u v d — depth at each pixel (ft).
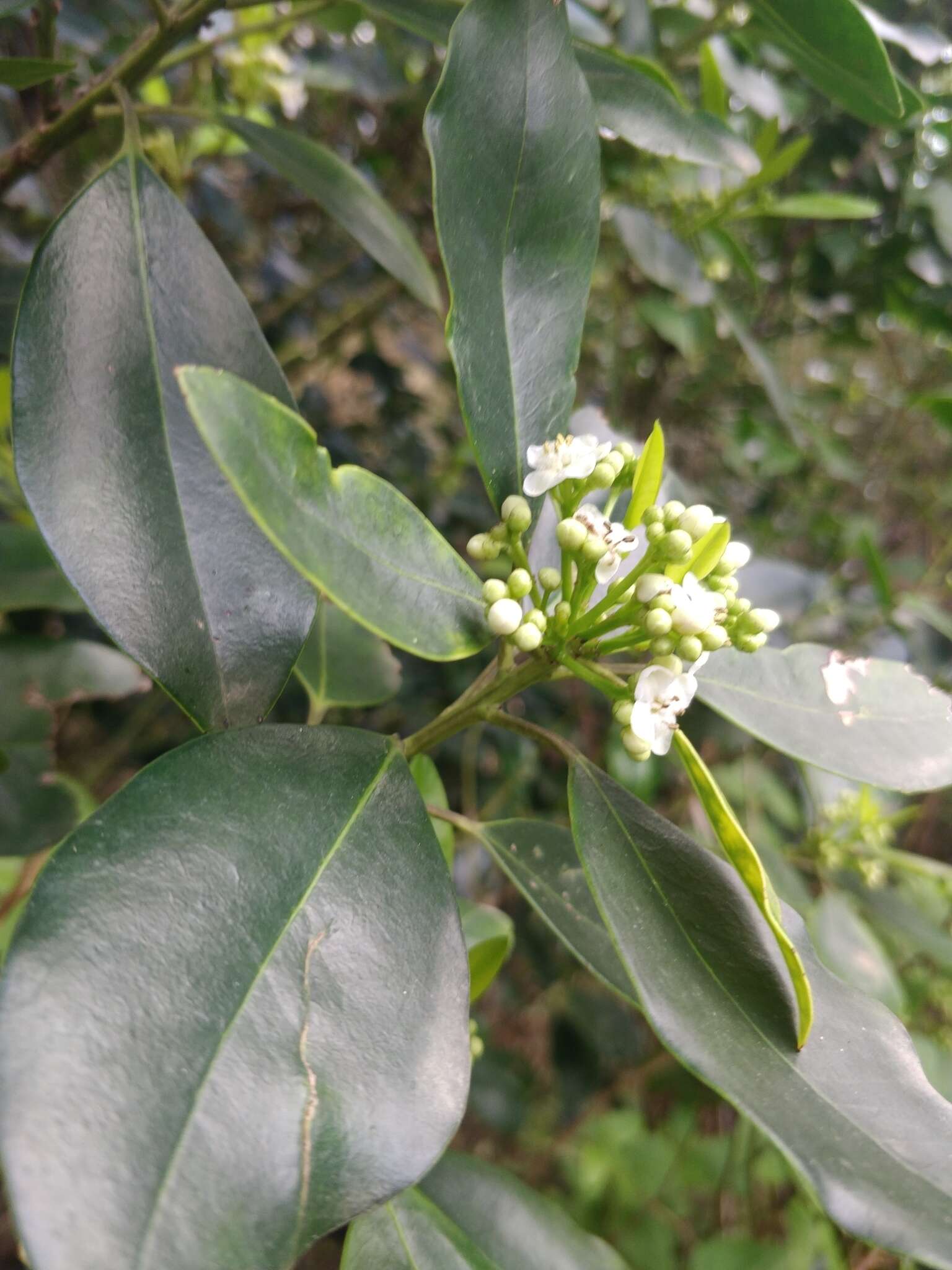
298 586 0.33
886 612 0.86
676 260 0.74
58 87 0.45
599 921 0.36
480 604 0.31
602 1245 0.41
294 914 0.26
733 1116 1.16
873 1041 0.29
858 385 1.42
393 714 1.06
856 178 1.00
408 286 0.52
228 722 0.31
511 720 0.34
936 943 0.74
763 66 0.93
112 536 0.31
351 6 0.70
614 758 0.84
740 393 1.18
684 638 0.31
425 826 0.30
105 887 0.23
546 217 0.36
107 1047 0.21
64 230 0.34
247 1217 0.20
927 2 0.92
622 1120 1.09
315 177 0.50
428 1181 0.40
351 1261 0.37
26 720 0.54
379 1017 0.25
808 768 0.77
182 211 0.36
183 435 0.33
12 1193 0.18
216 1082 0.21
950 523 1.38
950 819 1.20
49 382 0.32
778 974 0.30
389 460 1.12
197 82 0.84
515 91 0.34
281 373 0.37
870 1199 0.23
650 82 0.48
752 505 1.38
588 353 1.19
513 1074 1.04
